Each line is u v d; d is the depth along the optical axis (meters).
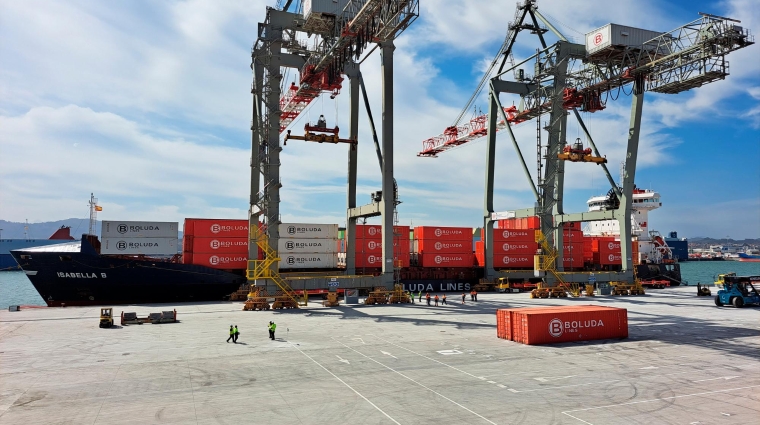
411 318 34.38
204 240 47.38
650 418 13.73
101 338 26.05
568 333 25.67
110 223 44.72
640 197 81.81
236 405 14.80
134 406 14.71
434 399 15.44
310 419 13.56
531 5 56.19
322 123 43.09
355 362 20.64
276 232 40.28
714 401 15.36
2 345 24.12
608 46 44.03
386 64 42.72
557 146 50.91
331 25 36.94
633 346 24.56
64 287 42.00
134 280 42.47
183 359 21.08
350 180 49.31
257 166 43.12
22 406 14.70
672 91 43.03
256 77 41.84
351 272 48.53
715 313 38.31
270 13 41.28
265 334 27.47
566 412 14.22
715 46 36.59
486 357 21.77
